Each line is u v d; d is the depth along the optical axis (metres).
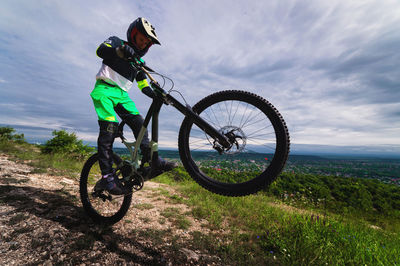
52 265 1.45
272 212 3.96
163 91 1.82
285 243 2.43
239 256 2.06
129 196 2.24
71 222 2.16
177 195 4.44
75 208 2.53
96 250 1.74
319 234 2.77
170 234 2.33
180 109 1.81
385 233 4.15
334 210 5.76
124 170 2.06
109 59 1.96
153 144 1.88
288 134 1.54
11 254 1.51
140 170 1.98
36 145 10.60
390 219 7.63
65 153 8.20
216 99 1.87
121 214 2.21
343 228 3.14
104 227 2.17
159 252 1.89
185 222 2.75
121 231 2.18
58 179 3.95
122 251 1.79
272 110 1.60
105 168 1.92
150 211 3.04
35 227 1.93
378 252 2.49
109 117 1.92
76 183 3.90
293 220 3.24
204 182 1.82
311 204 5.95
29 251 1.58
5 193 2.64
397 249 2.74
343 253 2.41
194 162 1.91
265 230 2.88
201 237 2.37
